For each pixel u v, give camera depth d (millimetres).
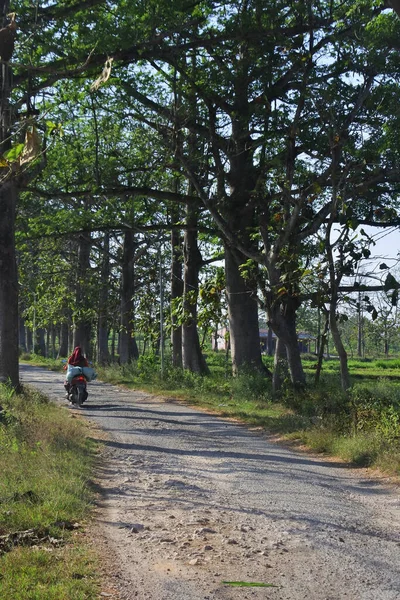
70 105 24328
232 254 25547
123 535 7375
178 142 22891
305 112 21062
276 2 20328
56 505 7934
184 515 8266
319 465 12156
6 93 8008
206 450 13406
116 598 5527
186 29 20875
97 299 43219
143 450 13141
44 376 38406
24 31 16203
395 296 17484
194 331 32562
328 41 20422
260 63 21656
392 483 10453
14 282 19203
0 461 9711
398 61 18922
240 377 25094
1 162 5906
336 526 7863
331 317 17750
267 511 8500
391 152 19500
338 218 19328
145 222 29641
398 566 6453
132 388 29984
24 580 5586
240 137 22781
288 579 6074
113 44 18453
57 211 27609
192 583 5938
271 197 21859
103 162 25984
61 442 11961
